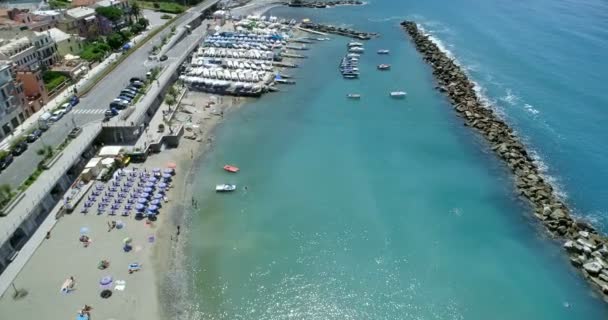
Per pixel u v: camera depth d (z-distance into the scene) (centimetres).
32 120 10419
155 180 9131
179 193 8988
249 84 13612
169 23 18462
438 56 16400
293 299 6925
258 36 17662
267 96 13538
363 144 11044
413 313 6775
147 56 14712
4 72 9631
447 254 7800
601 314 6781
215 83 13462
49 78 12088
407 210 8812
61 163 8800
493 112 12456
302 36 19112
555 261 7675
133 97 11625
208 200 8869
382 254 7769
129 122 10294
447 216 8675
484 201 9081
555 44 17325
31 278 6831
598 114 12206
